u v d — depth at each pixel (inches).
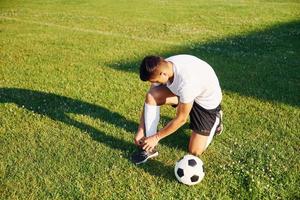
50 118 244.2
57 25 505.0
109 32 466.0
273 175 187.2
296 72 318.3
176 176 182.7
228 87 289.7
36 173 192.5
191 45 406.3
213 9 626.5
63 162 200.2
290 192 176.9
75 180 186.2
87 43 412.5
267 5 661.3
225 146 212.5
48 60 352.8
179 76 175.5
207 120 192.9
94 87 289.7
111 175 189.6
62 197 176.6
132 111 252.2
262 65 336.5
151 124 198.5
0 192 180.2
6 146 214.8
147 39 431.8
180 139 219.6
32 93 280.2
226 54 370.0
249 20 534.9
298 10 605.0
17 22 523.2
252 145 212.4
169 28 488.7
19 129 232.2
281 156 201.9
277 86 289.9
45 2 702.5
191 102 176.6
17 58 359.3
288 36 440.1
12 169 195.8
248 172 186.4
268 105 259.8
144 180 187.0
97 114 248.2
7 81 302.5
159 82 174.4
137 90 284.4
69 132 227.9
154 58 170.6
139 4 678.5
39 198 176.4
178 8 637.9
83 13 594.6
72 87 290.0
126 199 174.9
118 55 369.1
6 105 261.9
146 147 187.5
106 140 219.3
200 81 180.9
